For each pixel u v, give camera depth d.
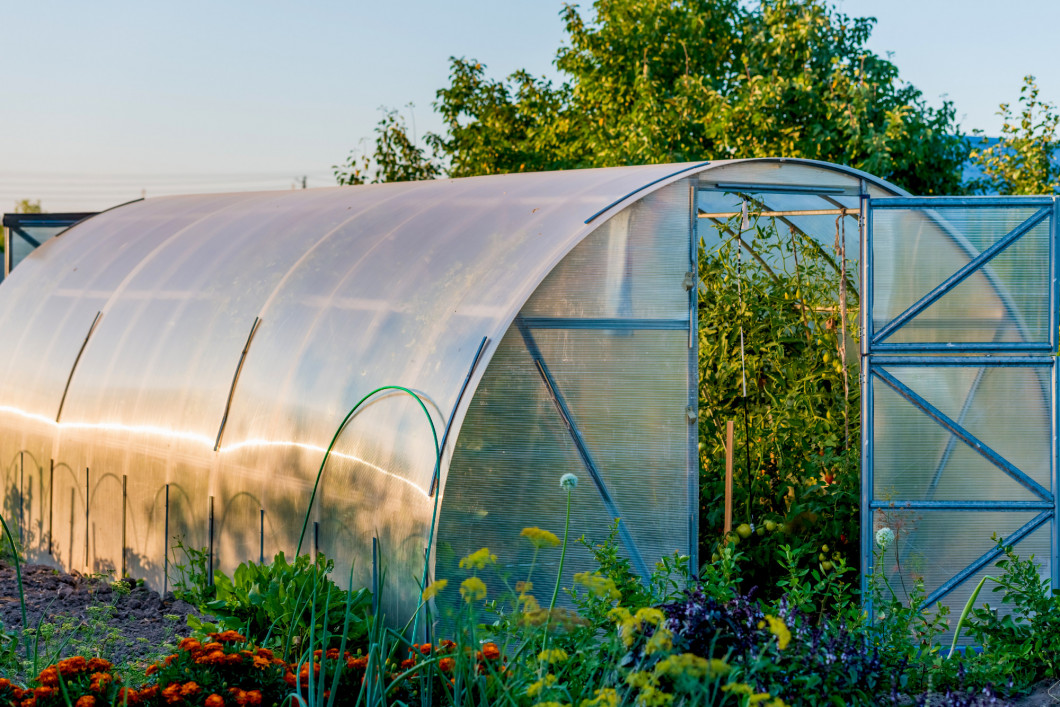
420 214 7.18
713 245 8.65
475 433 5.45
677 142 15.38
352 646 5.15
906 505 6.19
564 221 5.93
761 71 15.77
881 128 14.38
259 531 6.34
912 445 6.21
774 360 7.45
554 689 3.72
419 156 19.61
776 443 7.31
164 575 7.07
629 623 3.59
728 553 5.23
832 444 7.12
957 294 6.21
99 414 7.84
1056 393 6.18
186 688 3.88
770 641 3.89
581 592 5.36
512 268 5.75
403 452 5.43
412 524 5.31
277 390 6.45
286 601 5.11
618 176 6.48
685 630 3.91
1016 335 6.22
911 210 6.16
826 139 14.61
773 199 8.00
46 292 9.62
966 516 6.24
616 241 5.79
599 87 17.41
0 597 6.88
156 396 7.38
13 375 9.06
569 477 4.07
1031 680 5.10
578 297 5.71
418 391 5.52
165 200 11.25
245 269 7.64
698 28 16.62
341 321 6.40
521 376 5.58
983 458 6.23
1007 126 14.38
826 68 15.48
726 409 7.49
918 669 4.92
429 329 5.78
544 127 18.92
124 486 7.48
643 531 5.80
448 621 5.27
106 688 3.93
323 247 7.31
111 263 9.26
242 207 9.38
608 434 5.75
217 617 5.44
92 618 5.89
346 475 5.74
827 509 7.07
